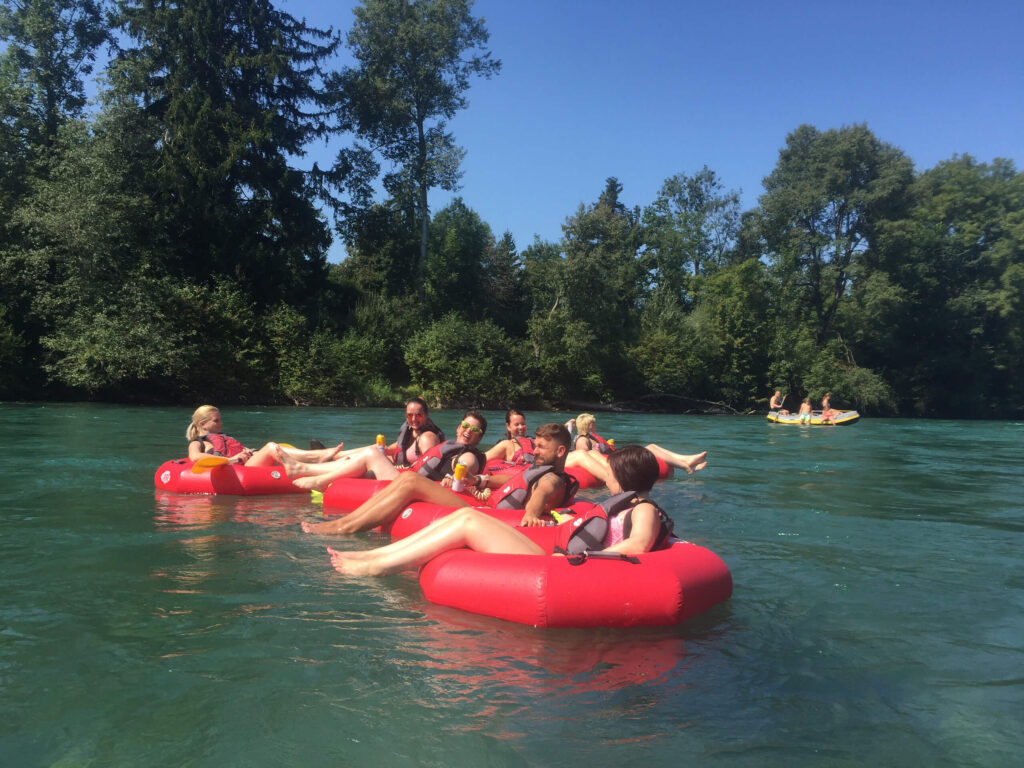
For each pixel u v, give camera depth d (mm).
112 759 2172
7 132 24938
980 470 10305
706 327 38156
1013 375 40688
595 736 2375
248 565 4301
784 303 41188
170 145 26297
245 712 2480
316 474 6629
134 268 23594
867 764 2229
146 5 27859
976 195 42094
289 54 30422
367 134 35344
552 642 3234
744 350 37875
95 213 22219
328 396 26609
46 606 3482
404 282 35562
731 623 3537
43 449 9625
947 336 41344
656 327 37688
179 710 2484
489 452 7531
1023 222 40750
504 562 3648
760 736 2400
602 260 34406
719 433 18109
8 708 2473
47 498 6223
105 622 3295
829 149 41719
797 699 2691
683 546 4008
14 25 26391
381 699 2607
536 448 5133
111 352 21031
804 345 38812
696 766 2199
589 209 34844
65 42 27359
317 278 31688
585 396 35250
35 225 21875
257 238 29312
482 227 45094
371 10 34719
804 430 20500
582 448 8453
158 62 28031
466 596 3629
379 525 5152
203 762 2162
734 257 48438
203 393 24766
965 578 4352
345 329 30344
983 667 3021
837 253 42000
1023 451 14008
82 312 21953
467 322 33312
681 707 2605
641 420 25609
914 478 9148
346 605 3635
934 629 3477
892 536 5504
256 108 28719
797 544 5207
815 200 41062
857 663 3047
